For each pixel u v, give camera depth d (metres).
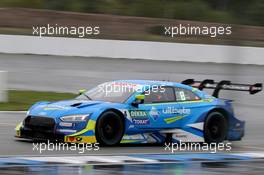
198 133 35.25
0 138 34.56
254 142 38.62
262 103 67.31
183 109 34.88
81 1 159.88
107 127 32.09
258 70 102.62
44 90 68.75
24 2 153.12
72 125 31.19
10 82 74.12
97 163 26.58
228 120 36.47
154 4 164.25
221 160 29.31
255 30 150.50
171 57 109.50
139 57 108.25
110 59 105.06
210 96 36.62
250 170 26.14
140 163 27.11
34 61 95.56
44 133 31.81
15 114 49.94
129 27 140.62
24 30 127.38
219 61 111.38
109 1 163.88
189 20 163.12
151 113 33.59
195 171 25.23
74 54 105.88
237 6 174.38
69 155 28.77
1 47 101.56
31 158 27.42
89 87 73.62
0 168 24.25
